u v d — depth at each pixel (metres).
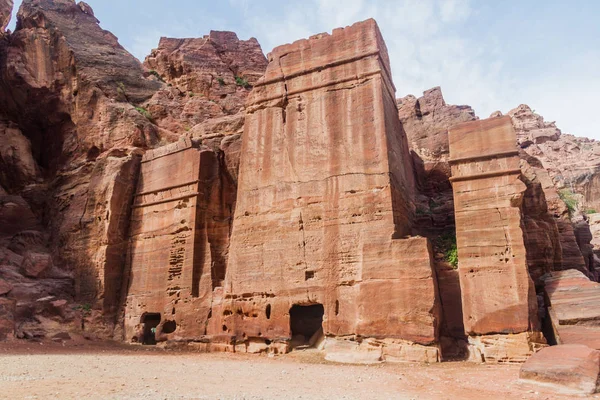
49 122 33.53
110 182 26.28
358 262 18.34
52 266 26.86
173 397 9.20
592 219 48.31
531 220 20.45
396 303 17.17
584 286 16.80
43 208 31.44
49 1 36.00
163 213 24.94
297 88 22.14
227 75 42.22
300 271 19.42
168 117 32.25
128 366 14.36
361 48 21.16
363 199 19.03
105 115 29.91
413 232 21.33
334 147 20.31
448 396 10.33
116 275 25.38
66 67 32.66
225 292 21.02
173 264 23.44
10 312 21.70
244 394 9.84
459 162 18.64
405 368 15.12
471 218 17.81
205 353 20.05
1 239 29.11
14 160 32.47
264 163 21.86
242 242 21.23
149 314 24.14
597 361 11.10
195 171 24.22
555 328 16.20
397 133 22.20
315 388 11.00
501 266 16.81
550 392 10.80
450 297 18.23
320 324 20.78
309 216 19.95
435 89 31.16
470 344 16.80
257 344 19.66
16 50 33.44
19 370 12.49
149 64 43.62
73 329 23.58
